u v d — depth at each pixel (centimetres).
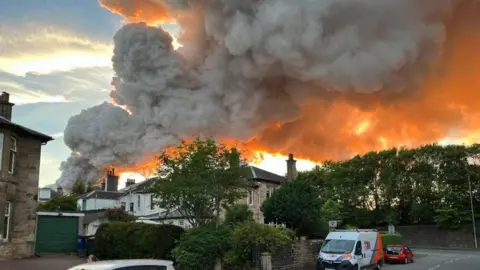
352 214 6419
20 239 2450
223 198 2242
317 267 2150
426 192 6241
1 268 1970
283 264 2205
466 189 6081
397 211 6481
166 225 2130
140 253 2134
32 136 2580
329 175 6450
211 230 1994
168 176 2198
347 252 2116
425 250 5078
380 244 2475
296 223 2648
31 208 2530
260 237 2059
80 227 2944
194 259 1836
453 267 2850
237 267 1981
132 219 3569
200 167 2181
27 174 2536
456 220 5831
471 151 6106
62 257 2561
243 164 2542
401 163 6431
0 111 2688
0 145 2323
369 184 6544
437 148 6241
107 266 878
